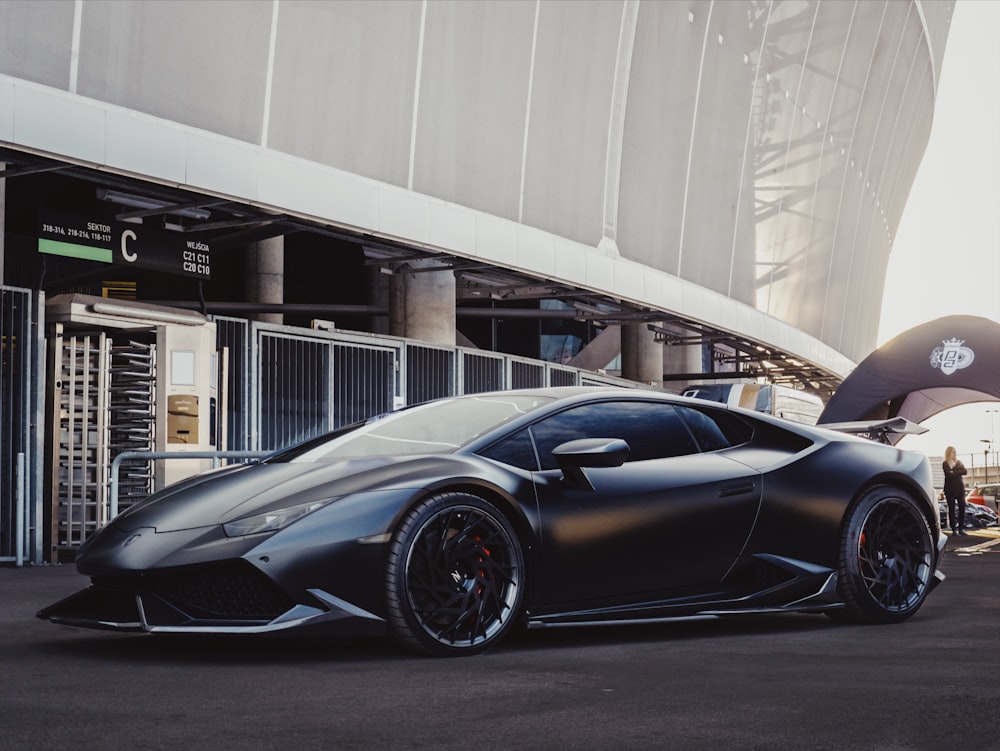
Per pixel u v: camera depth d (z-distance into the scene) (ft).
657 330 69.21
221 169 33.91
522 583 12.93
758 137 70.49
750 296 71.36
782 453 15.53
